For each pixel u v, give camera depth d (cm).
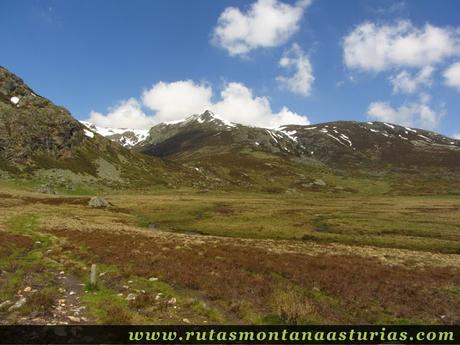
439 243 6262
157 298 2108
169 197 14988
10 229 5084
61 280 2475
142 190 17962
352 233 7300
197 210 10394
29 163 16812
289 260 3378
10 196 10744
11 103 19688
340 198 18412
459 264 3950
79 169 18325
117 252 3456
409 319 1944
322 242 6247
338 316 1931
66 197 11825
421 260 4094
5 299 1938
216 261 3147
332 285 2497
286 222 8425
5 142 17012
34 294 1989
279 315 1861
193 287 2389
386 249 5266
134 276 2631
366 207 12625
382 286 2517
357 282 2603
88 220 7288
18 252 3428
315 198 18388
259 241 5300
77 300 2002
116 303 1969
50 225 5847
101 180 18112
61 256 3338
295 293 2172
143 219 8600
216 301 2122
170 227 7675
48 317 1678
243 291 2280
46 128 19125
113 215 8819
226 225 7838
